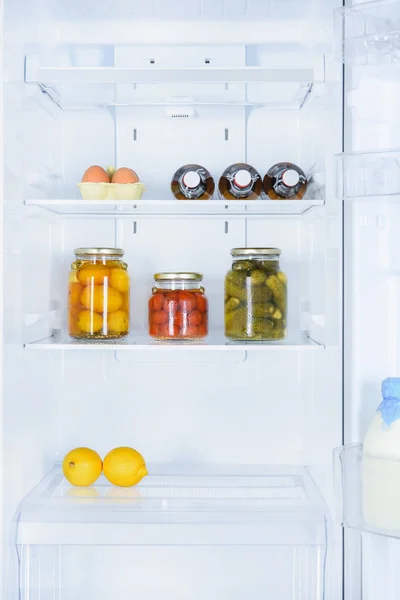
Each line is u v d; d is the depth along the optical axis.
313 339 1.65
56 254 1.76
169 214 1.74
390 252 1.42
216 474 1.71
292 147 1.77
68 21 1.71
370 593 1.40
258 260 1.59
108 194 1.58
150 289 1.78
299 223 1.79
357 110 1.40
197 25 1.71
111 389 1.78
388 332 1.43
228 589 1.73
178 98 1.64
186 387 1.78
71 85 1.56
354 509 1.30
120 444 1.78
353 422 1.43
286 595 1.71
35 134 1.57
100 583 1.73
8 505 1.40
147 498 1.49
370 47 1.24
